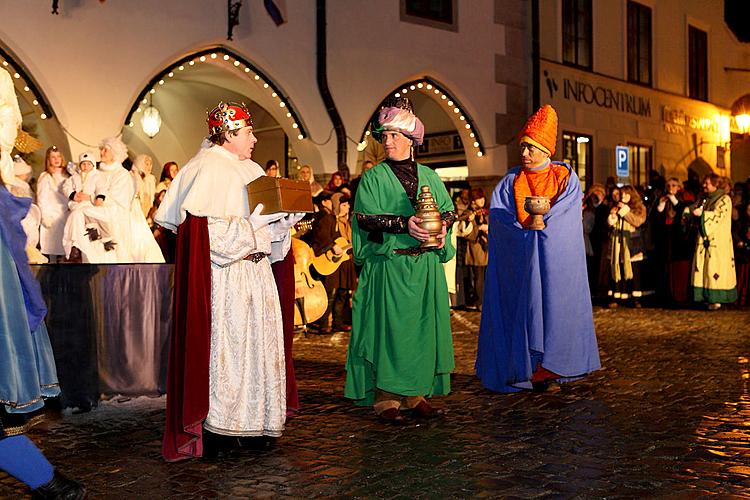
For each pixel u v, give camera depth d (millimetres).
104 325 5926
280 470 4523
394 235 5613
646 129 21438
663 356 8258
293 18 14008
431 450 4891
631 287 13445
